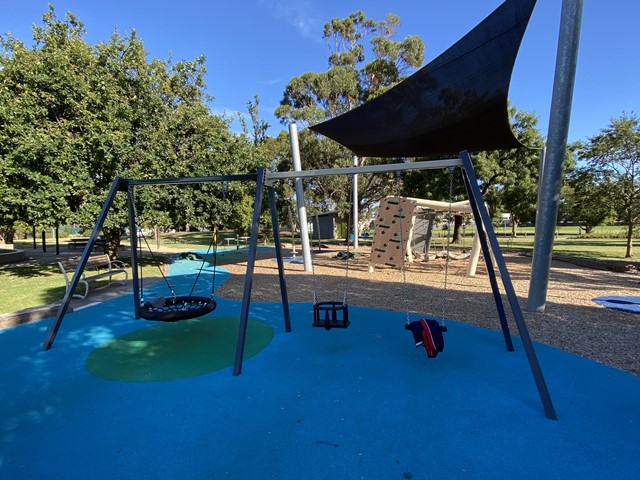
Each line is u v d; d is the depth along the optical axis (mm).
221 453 2225
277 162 24562
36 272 10742
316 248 19219
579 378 3207
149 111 10742
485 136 5523
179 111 11320
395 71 25859
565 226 45469
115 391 3064
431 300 6430
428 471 2041
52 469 2098
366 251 16750
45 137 8172
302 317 5449
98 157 9008
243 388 3096
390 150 6648
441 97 4758
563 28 4547
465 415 2621
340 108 26531
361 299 6660
